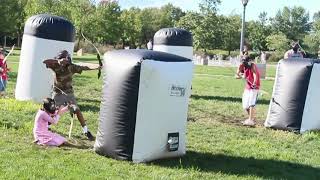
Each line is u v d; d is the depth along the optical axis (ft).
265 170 27.30
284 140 36.11
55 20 43.39
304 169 28.14
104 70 27.48
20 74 43.93
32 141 29.60
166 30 53.83
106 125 27.07
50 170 23.76
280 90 39.70
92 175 23.54
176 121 27.71
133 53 26.66
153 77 26.11
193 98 58.13
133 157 26.37
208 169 26.58
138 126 26.25
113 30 229.86
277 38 281.54
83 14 187.01
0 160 24.94
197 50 224.12
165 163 27.04
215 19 220.23
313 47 268.21
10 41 250.16
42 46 42.91
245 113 48.19
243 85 82.33
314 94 39.09
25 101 42.55
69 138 31.22
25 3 205.26
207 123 41.16
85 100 49.93
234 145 33.14
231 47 257.34
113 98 26.71
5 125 32.94
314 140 36.70
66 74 32.32
